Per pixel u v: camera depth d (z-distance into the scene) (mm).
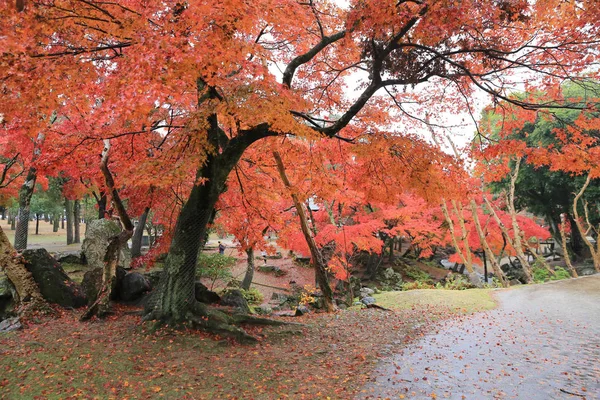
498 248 20875
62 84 4473
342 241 14047
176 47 4156
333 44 9188
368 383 5270
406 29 6582
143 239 29734
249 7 4840
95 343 6539
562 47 6719
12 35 3725
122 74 4312
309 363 6168
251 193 10344
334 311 11188
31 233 40812
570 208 24719
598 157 6668
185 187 10258
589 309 9836
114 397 4688
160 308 7488
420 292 13812
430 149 7461
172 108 8758
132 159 8453
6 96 4566
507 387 4969
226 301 10359
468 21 5797
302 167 10367
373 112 9570
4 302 8773
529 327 8266
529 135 20297
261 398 4785
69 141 7172
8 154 14195
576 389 4785
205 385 5160
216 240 39062
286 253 29031
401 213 15875
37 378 5078
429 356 6449
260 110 5379
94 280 9641
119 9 4746
